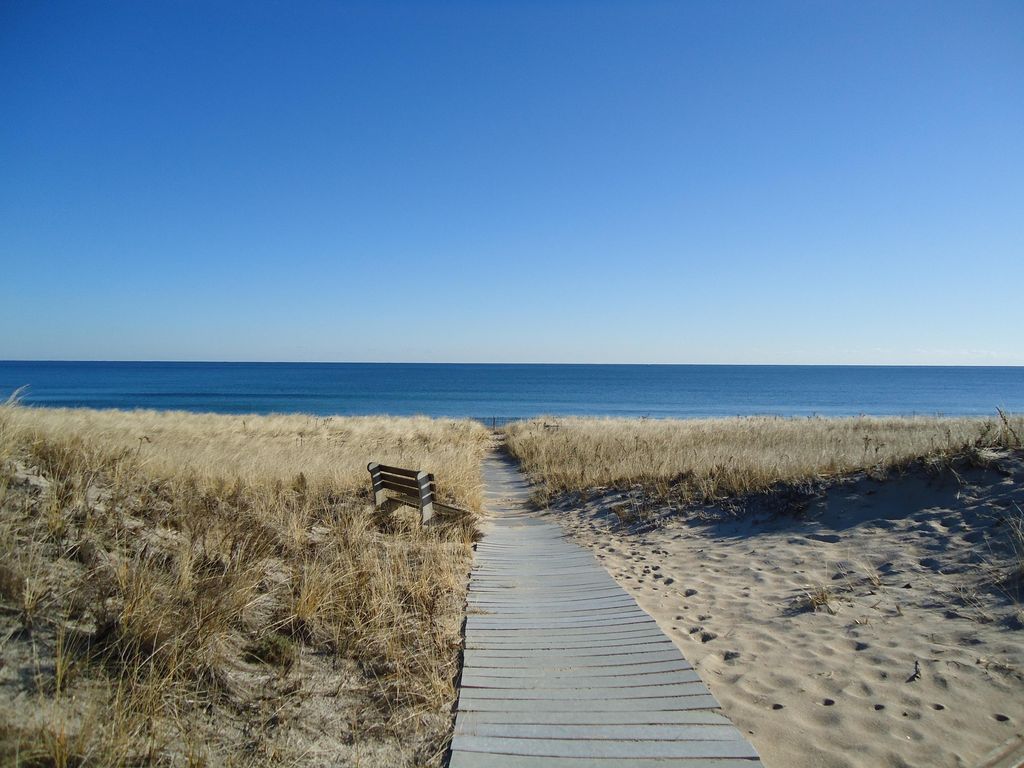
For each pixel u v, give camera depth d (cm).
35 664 296
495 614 534
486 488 1507
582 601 574
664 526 912
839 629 479
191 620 372
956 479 736
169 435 1805
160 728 293
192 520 537
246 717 329
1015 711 336
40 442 596
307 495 822
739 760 303
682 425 2400
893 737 326
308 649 412
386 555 632
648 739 325
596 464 1384
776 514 835
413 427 2886
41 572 378
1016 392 10488
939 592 515
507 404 7656
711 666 436
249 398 7831
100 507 497
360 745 324
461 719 349
